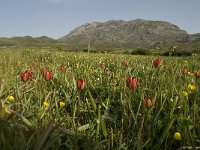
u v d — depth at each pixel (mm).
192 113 578
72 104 680
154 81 901
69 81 893
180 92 648
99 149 469
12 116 454
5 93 709
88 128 560
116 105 730
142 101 631
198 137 499
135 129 550
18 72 1193
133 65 1460
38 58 2305
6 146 405
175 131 531
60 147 465
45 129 414
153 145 514
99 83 924
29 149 414
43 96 695
